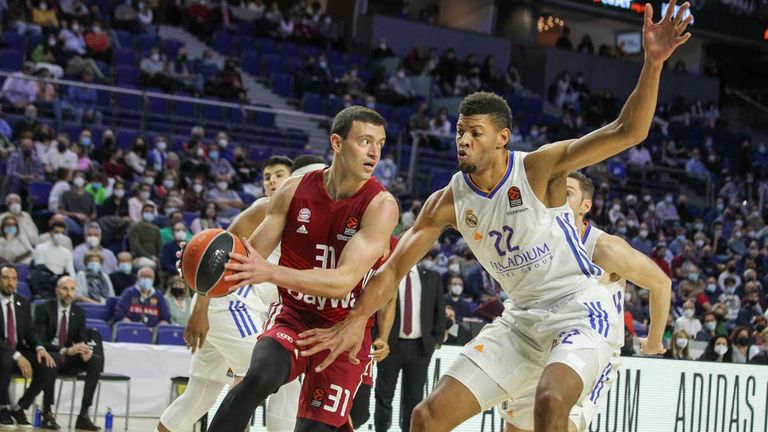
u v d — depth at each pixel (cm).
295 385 549
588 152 399
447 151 1977
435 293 806
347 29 2648
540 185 414
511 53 2666
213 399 569
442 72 2358
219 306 552
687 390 836
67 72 1716
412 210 1534
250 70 2127
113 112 1700
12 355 884
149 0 2238
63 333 919
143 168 1518
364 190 419
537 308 427
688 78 2783
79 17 1948
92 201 1364
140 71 1823
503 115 414
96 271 1159
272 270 366
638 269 510
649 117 384
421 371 797
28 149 1430
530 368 434
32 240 1239
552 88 2536
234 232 490
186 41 2166
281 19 2297
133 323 1044
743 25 2480
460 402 431
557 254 421
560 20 2991
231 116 1836
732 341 1169
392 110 2081
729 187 2231
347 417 435
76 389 1002
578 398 397
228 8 2264
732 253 1934
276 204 427
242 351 553
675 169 2195
